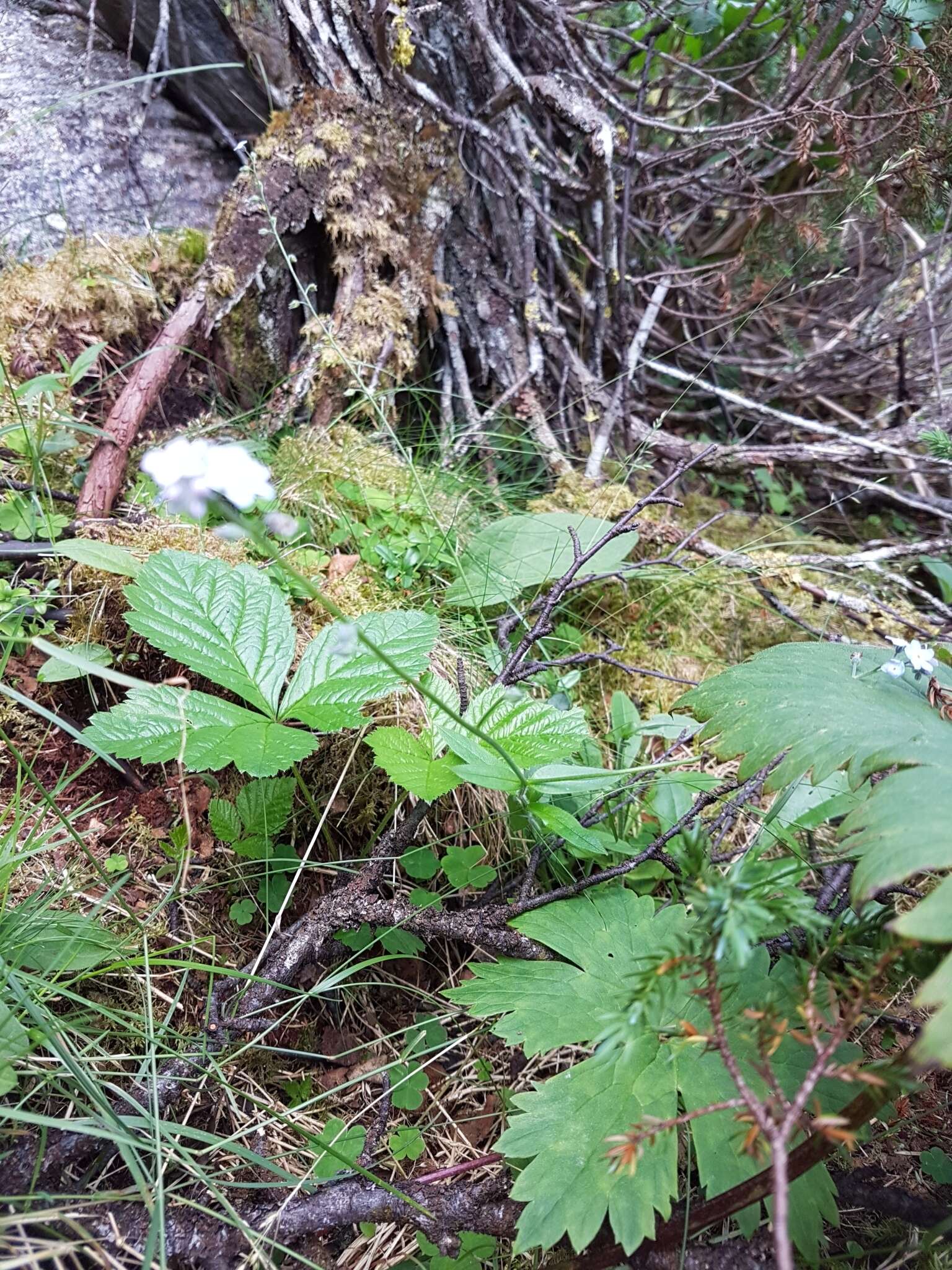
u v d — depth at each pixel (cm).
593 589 36
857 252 47
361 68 38
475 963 22
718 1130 19
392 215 39
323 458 35
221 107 42
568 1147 18
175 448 16
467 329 43
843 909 22
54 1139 19
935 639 35
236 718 23
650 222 46
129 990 22
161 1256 17
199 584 25
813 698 22
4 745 25
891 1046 22
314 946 23
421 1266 20
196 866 25
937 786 18
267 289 38
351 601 30
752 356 51
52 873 23
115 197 40
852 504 47
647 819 28
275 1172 19
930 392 49
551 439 41
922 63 35
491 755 23
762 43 44
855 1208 20
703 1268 19
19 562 28
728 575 38
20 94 39
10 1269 17
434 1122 23
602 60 44
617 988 21
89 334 36
